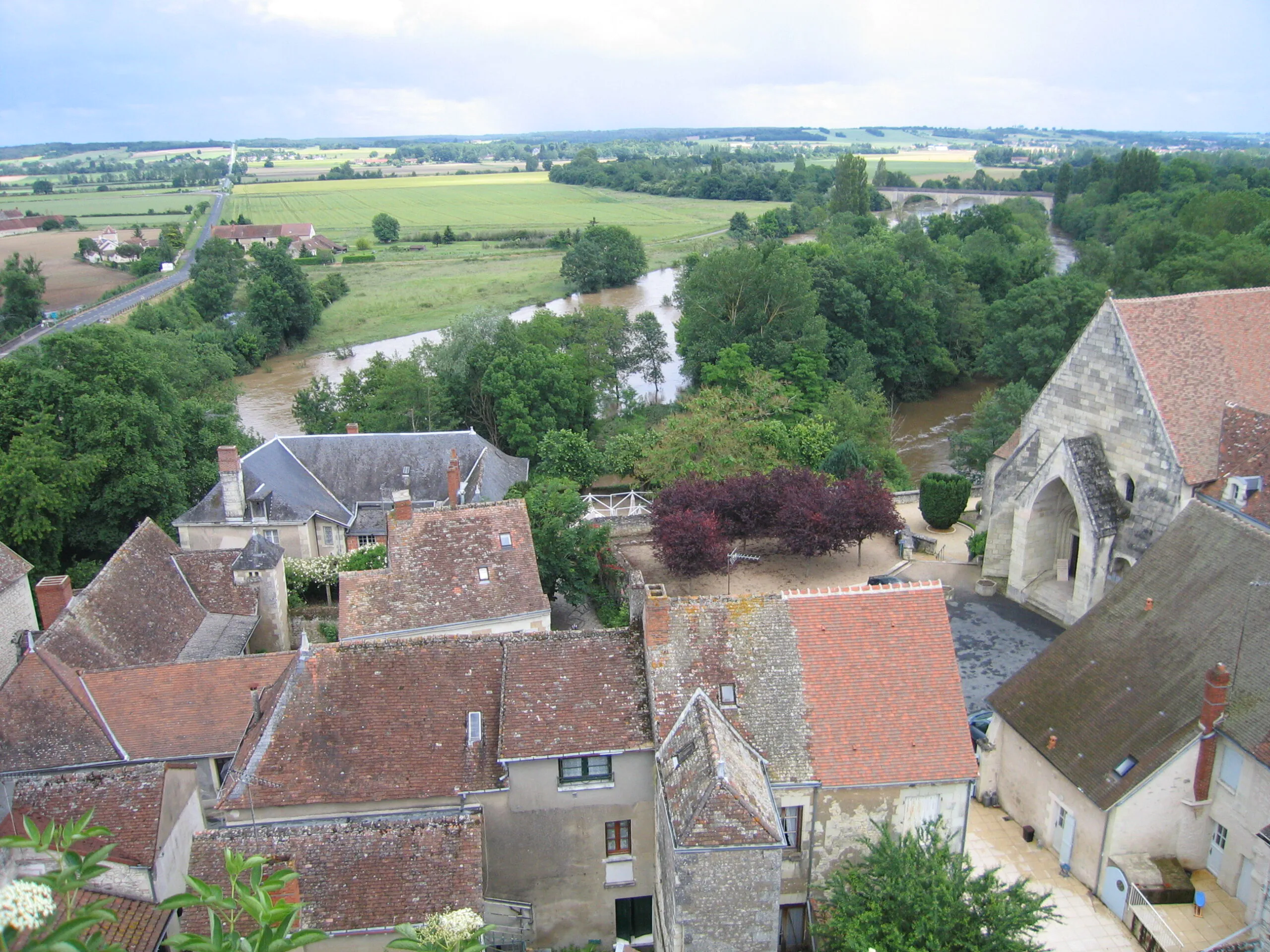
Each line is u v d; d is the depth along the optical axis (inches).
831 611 1119.0
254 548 1796.3
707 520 1915.6
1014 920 877.2
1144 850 1104.8
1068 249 6274.6
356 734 1084.5
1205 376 1702.8
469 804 1056.2
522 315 5413.4
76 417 2271.2
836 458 2518.5
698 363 3695.9
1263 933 973.8
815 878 1053.2
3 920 366.6
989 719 1434.5
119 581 1625.2
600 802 1067.9
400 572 1524.4
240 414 3929.6
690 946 892.0
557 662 1127.6
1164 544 1315.2
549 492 2047.2
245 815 1032.8
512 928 1055.0
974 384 4392.2
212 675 1375.5
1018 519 1859.0
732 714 1047.0
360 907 917.8
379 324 5472.4
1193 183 6215.6
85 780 1018.1
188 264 6786.4
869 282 4023.1
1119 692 1195.3
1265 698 1047.6
